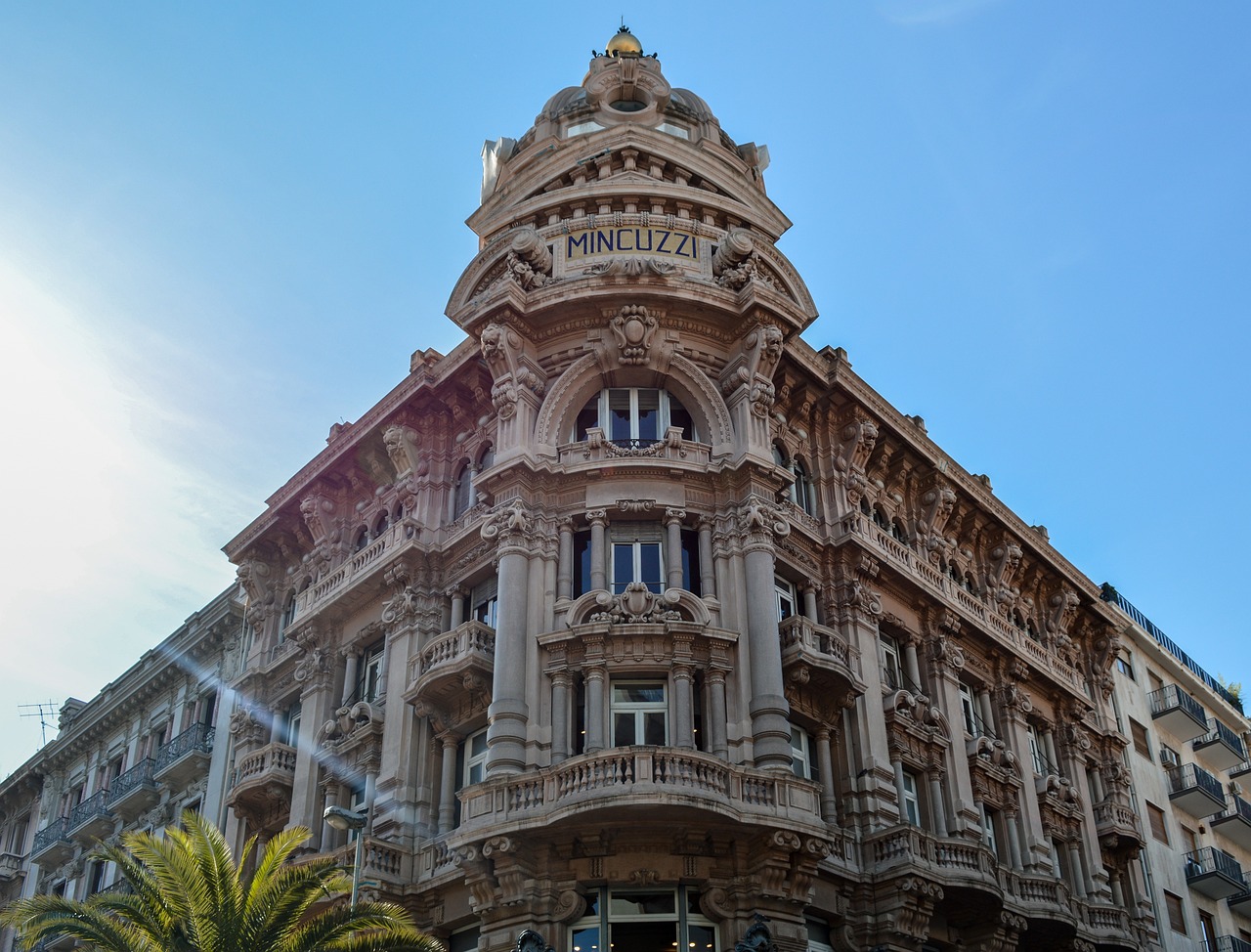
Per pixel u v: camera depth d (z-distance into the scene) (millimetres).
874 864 29406
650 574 30516
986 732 36969
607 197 36156
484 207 40125
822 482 35469
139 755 48812
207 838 24375
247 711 39750
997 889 30219
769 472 31266
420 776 31047
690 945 25344
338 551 39031
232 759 40062
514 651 28531
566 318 33156
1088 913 35562
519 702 27953
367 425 38406
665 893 25969
